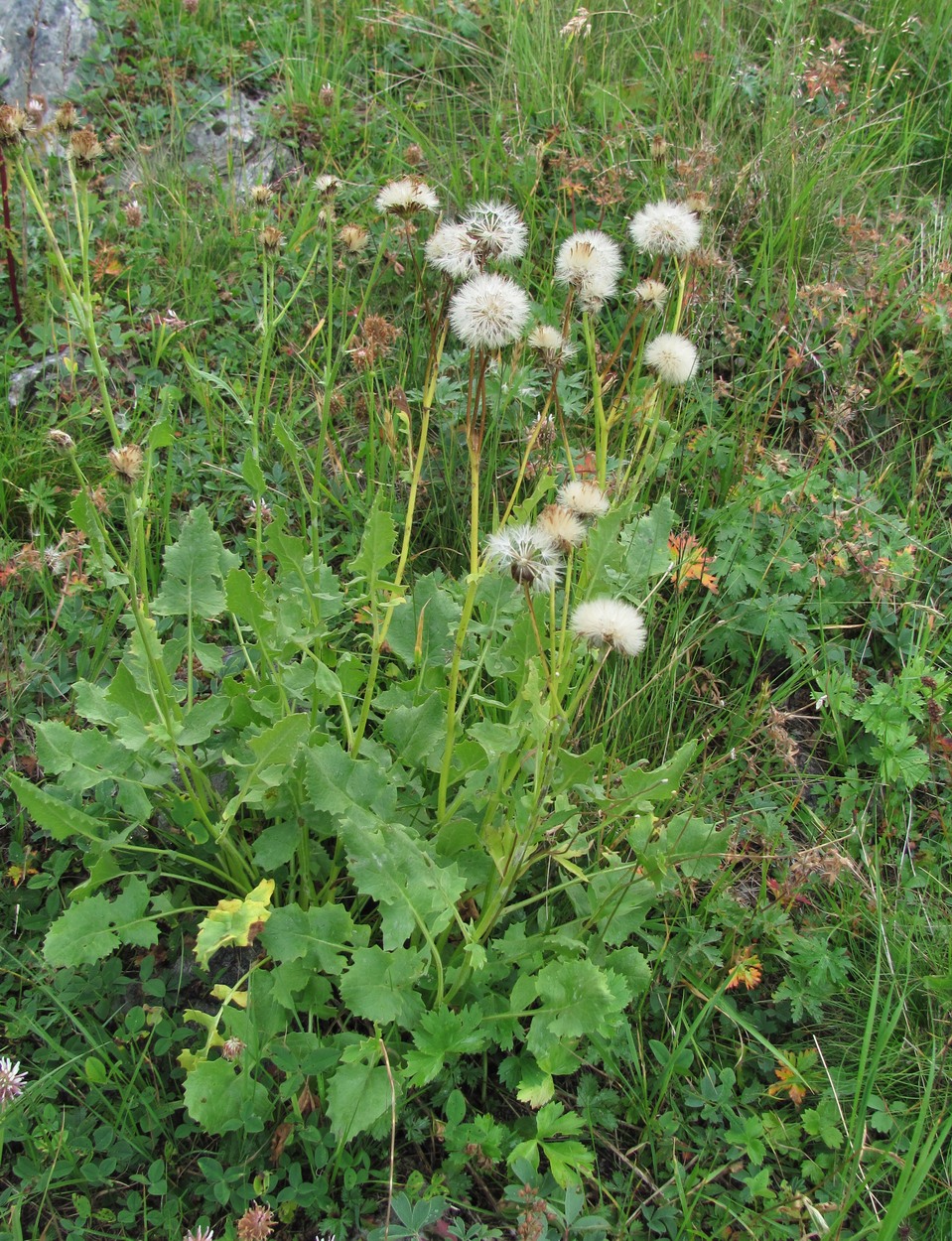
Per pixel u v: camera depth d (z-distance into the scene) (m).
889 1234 0.34
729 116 0.77
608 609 0.32
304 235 0.65
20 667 0.47
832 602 0.55
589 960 0.35
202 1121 0.33
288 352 0.62
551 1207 0.34
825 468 0.61
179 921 0.41
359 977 0.34
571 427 0.59
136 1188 0.35
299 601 0.41
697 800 0.44
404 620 0.44
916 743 0.50
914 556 0.58
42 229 0.64
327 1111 0.33
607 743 0.47
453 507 0.55
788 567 0.55
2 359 0.58
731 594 0.54
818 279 0.70
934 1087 0.40
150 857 0.42
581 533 0.33
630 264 0.66
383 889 0.34
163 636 0.50
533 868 0.43
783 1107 0.40
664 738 0.49
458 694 0.45
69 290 0.34
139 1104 0.36
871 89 0.80
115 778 0.38
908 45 0.86
